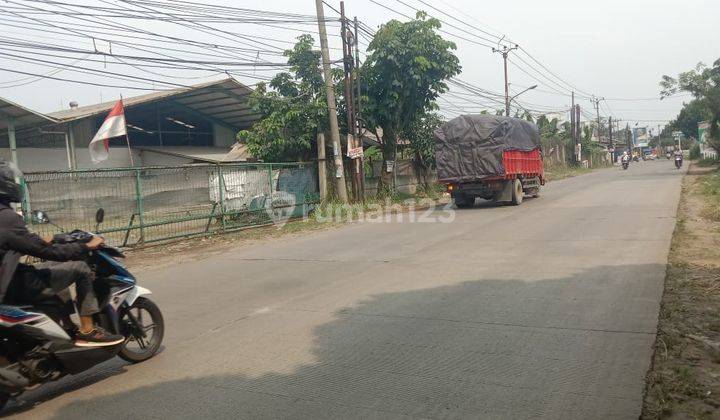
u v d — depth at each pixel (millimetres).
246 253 11570
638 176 33875
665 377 4125
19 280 4230
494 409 3730
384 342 5203
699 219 12484
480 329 5441
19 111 20219
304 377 4457
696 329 5172
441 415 3678
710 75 32438
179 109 28328
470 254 9547
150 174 13688
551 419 3553
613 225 12109
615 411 3625
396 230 13688
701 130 57969
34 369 4164
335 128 19391
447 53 22031
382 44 21234
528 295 6613
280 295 7367
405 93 22031
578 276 7438
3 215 4086
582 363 4461
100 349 4586
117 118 16703
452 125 18344
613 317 5609
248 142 20328
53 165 23031
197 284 8562
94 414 4016
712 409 3627
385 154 23484
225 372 4676
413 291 7121
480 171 17969
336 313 6293
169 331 6004
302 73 21469
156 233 13789
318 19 18922
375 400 3961
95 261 4840
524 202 19656
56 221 11594
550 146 52094
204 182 15211
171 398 4203
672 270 7469
